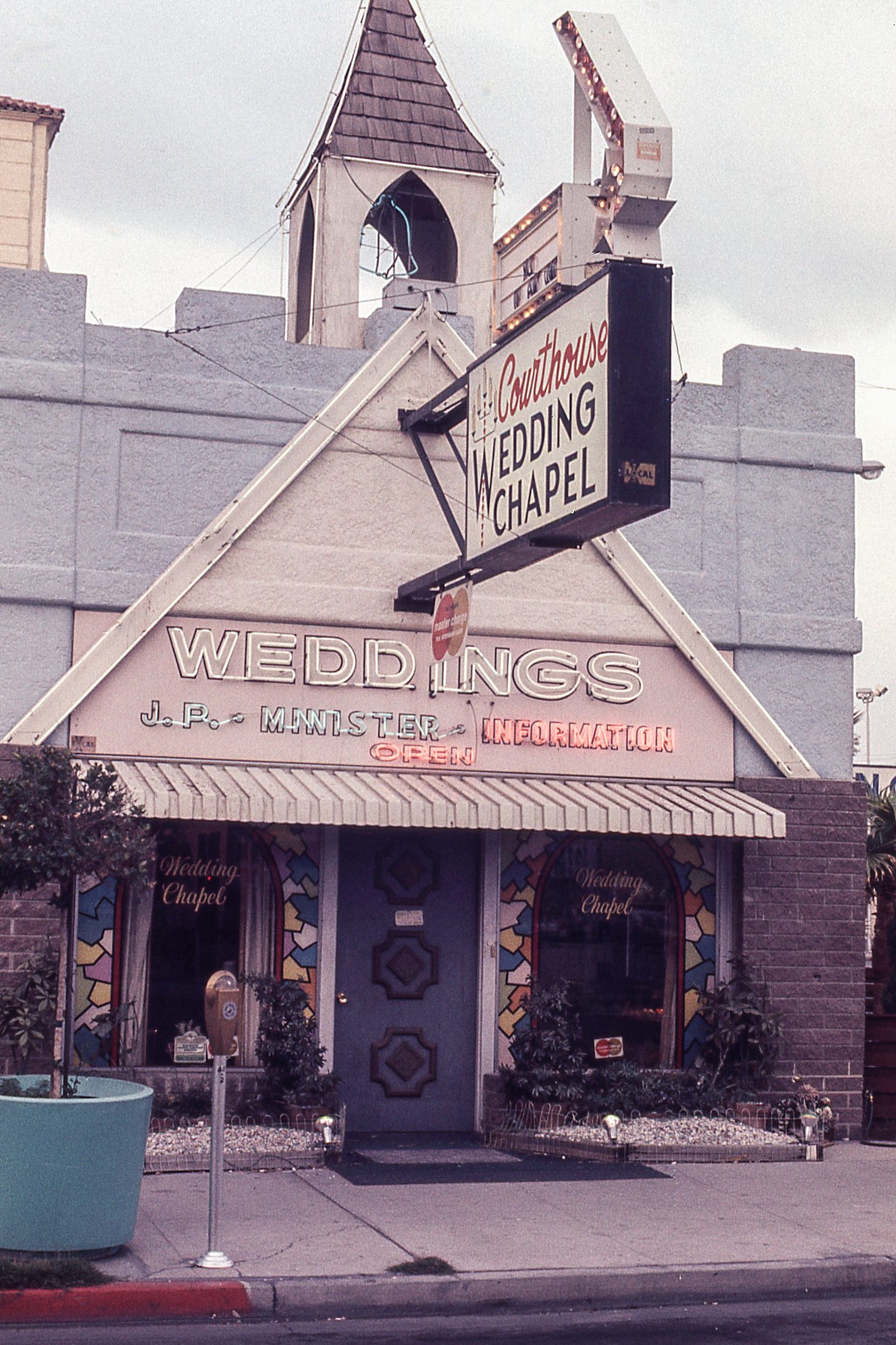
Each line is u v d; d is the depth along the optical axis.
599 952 14.02
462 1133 13.61
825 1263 9.34
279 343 13.84
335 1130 12.41
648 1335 8.14
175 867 12.95
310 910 13.27
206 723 13.05
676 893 14.27
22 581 12.81
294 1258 8.98
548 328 11.20
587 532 10.93
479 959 13.74
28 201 18.70
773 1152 12.80
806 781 14.56
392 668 13.62
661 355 10.27
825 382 15.39
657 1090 13.59
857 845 14.61
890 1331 8.31
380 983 13.59
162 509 13.35
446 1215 10.27
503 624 13.95
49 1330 7.91
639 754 14.23
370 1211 10.31
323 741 13.34
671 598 14.41
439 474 13.92
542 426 11.18
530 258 16.53
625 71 12.33
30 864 9.16
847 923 14.47
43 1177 8.55
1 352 13.05
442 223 17.64
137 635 12.90
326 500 13.61
